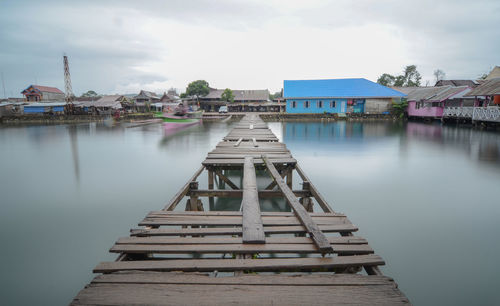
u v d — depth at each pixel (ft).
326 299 8.74
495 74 138.72
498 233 20.39
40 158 50.70
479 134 71.67
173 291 9.05
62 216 24.64
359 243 12.44
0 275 16.35
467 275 15.62
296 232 13.75
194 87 209.36
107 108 171.42
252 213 15.70
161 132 96.84
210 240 12.57
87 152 56.54
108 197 29.40
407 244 18.98
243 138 45.29
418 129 89.51
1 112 159.63
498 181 32.73
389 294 8.97
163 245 12.16
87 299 8.70
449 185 31.45
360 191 29.76
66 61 157.89
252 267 10.44
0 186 33.55
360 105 130.31
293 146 59.36
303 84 143.23
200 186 33.01
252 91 208.44
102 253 18.71
